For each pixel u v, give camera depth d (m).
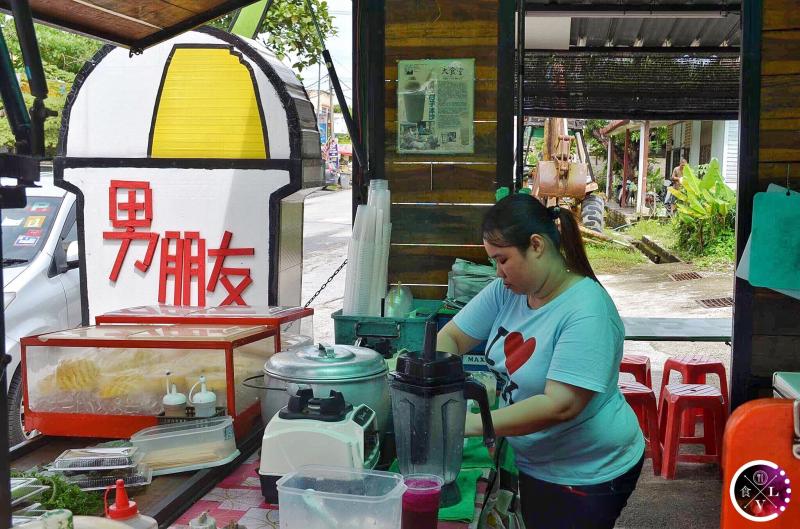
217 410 2.12
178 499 1.74
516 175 3.46
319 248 13.84
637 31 6.98
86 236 3.34
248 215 3.26
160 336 2.18
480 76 3.39
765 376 3.72
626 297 10.52
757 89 3.58
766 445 1.64
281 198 3.24
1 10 2.20
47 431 2.18
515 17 3.37
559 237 2.07
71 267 4.75
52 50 8.38
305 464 1.70
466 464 2.04
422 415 1.66
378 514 1.39
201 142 3.26
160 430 2.02
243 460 2.11
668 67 6.37
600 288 2.06
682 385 4.56
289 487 1.44
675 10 5.88
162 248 3.30
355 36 3.41
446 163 3.44
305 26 7.50
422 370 1.64
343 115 3.12
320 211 20.55
